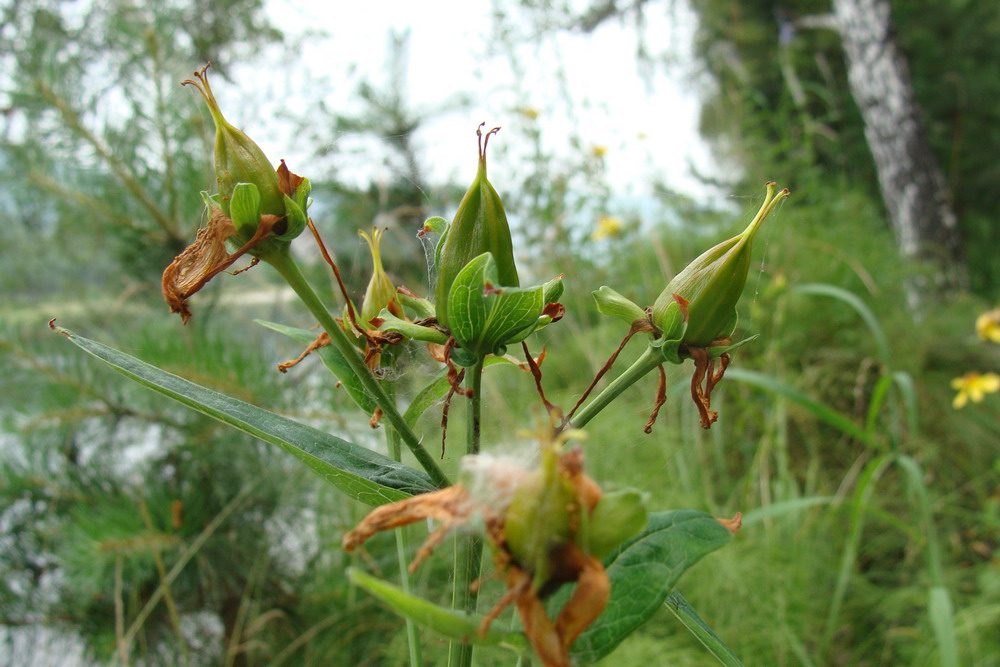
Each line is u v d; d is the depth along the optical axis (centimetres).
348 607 27
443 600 26
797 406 39
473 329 10
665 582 10
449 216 21
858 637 31
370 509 28
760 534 31
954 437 42
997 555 33
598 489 8
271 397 26
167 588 24
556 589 8
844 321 43
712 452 38
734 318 11
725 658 12
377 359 12
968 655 28
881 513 31
